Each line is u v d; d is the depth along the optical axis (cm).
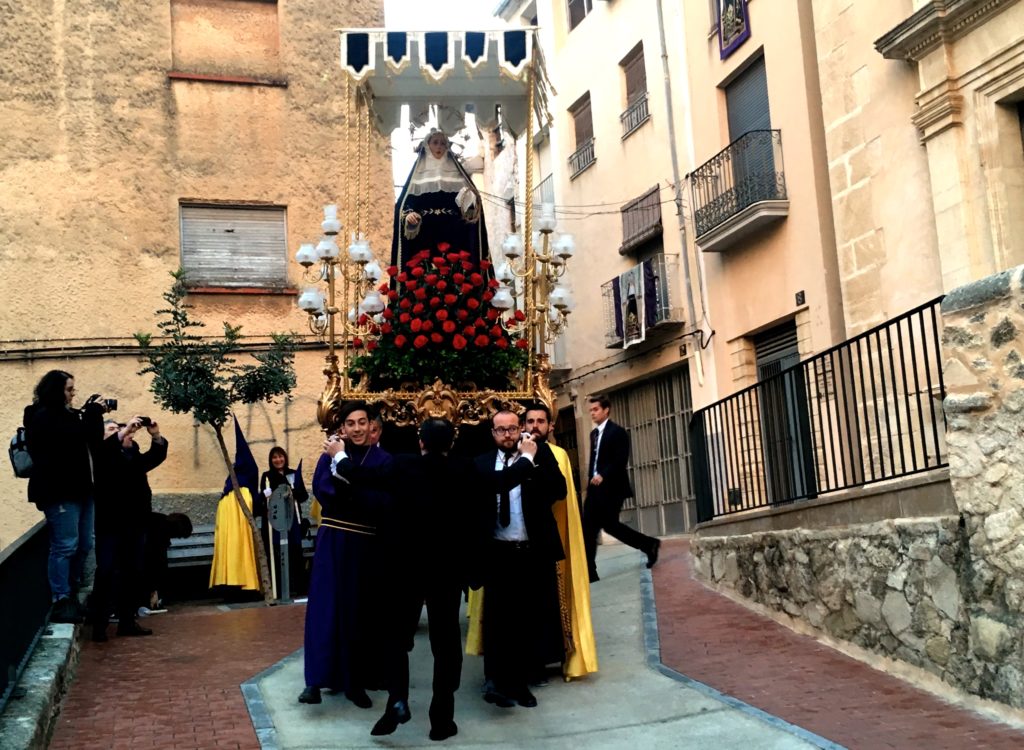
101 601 866
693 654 754
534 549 651
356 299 884
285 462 1216
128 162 1384
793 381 857
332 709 645
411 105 1007
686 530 1841
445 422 612
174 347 1173
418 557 593
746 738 561
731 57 1634
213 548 1277
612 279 2019
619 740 575
